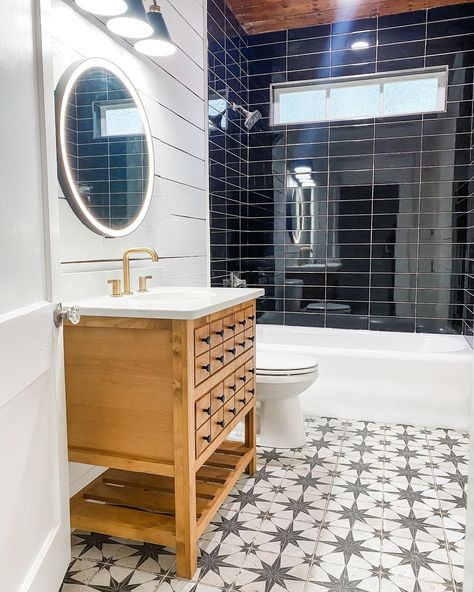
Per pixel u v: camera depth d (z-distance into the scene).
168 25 2.60
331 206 3.91
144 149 2.32
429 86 3.70
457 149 3.58
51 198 1.22
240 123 3.88
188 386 1.46
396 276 3.79
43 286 1.18
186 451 1.47
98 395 1.57
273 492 2.02
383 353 2.84
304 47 3.88
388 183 3.76
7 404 0.98
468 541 1.24
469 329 3.46
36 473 1.14
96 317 1.53
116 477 1.89
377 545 1.65
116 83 2.09
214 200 3.37
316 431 2.71
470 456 1.22
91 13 1.89
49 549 1.20
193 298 1.91
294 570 1.52
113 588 1.44
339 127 3.84
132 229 2.23
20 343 1.03
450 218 3.63
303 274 4.02
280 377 2.35
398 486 2.07
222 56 3.46
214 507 1.69
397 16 3.64
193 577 1.49
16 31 1.03
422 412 2.78
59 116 1.74
